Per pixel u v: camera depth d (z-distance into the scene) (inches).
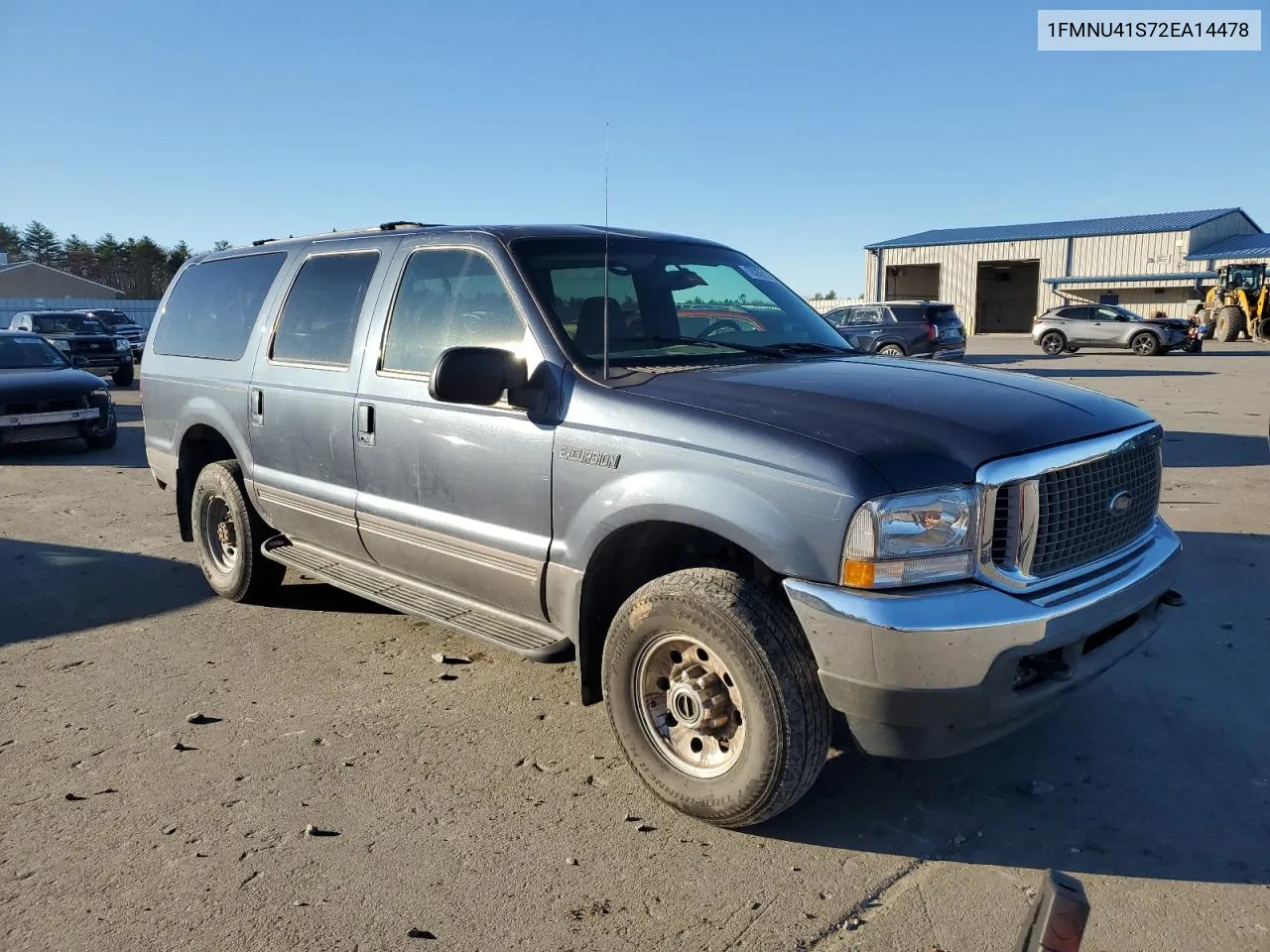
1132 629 130.8
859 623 107.8
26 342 514.3
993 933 106.0
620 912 110.5
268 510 202.7
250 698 171.2
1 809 133.9
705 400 126.9
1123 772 141.1
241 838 126.2
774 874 117.6
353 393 173.2
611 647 131.8
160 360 240.7
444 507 156.4
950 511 109.9
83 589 239.0
